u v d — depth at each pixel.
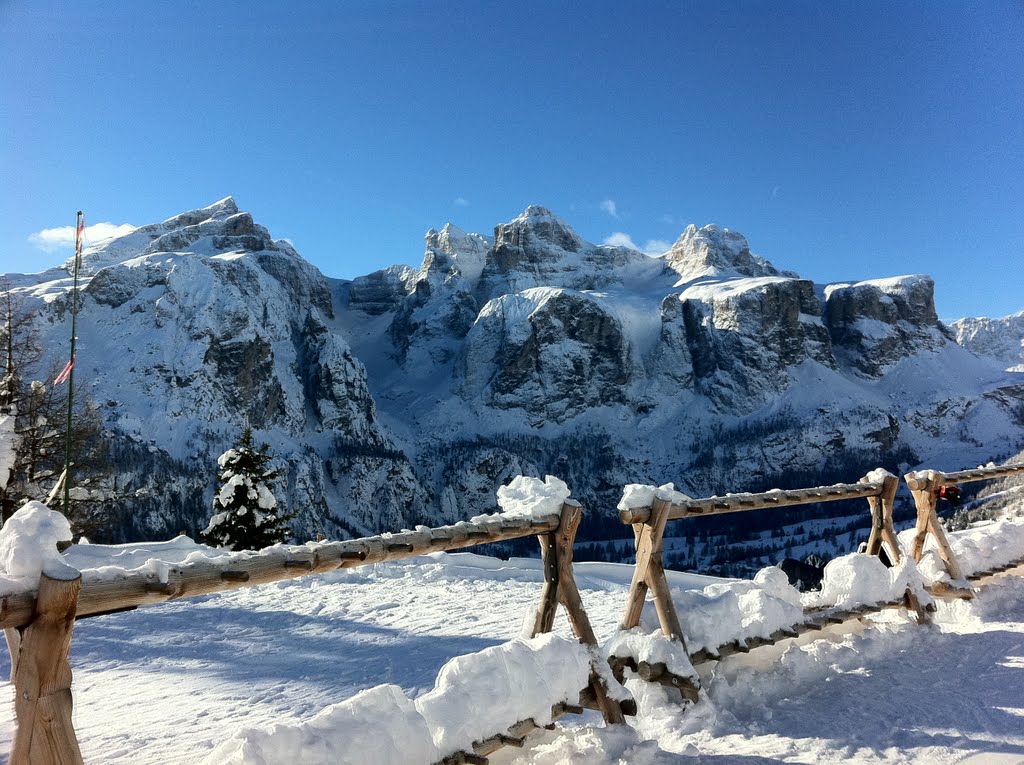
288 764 2.55
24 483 23.92
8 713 4.78
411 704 3.10
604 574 16.66
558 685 3.71
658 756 3.68
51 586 2.13
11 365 25.31
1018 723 4.14
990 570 7.89
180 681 5.86
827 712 4.38
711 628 4.65
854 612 5.80
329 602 9.58
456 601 9.62
